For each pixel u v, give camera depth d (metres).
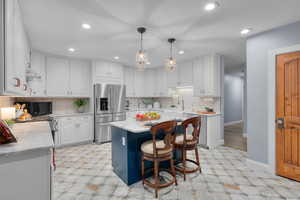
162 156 1.94
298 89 2.12
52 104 4.02
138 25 2.21
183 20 2.07
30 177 1.13
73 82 4.04
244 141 4.25
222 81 3.93
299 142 2.13
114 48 3.26
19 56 1.55
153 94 5.55
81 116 4.03
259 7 1.78
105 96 4.23
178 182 2.18
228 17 2.00
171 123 1.91
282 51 2.24
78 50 3.41
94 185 2.12
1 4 1.00
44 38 2.70
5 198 1.06
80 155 3.24
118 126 2.15
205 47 3.23
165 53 3.64
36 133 1.62
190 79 4.27
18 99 3.48
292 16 1.98
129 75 5.21
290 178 2.21
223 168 2.60
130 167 2.12
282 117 2.27
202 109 4.39
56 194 1.93
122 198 1.85
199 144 3.77
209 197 1.86
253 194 1.91
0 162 1.04
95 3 1.69
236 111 7.52
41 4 1.70
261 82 2.49
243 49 3.36
